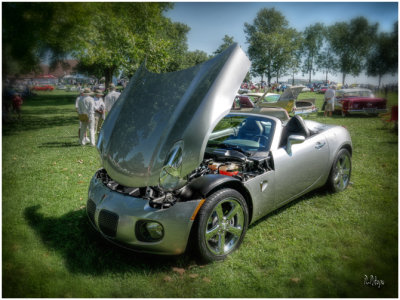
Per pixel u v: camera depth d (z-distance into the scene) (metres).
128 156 2.79
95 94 8.75
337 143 4.12
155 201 2.63
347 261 2.76
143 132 2.85
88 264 2.64
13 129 10.77
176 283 2.43
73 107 19.78
